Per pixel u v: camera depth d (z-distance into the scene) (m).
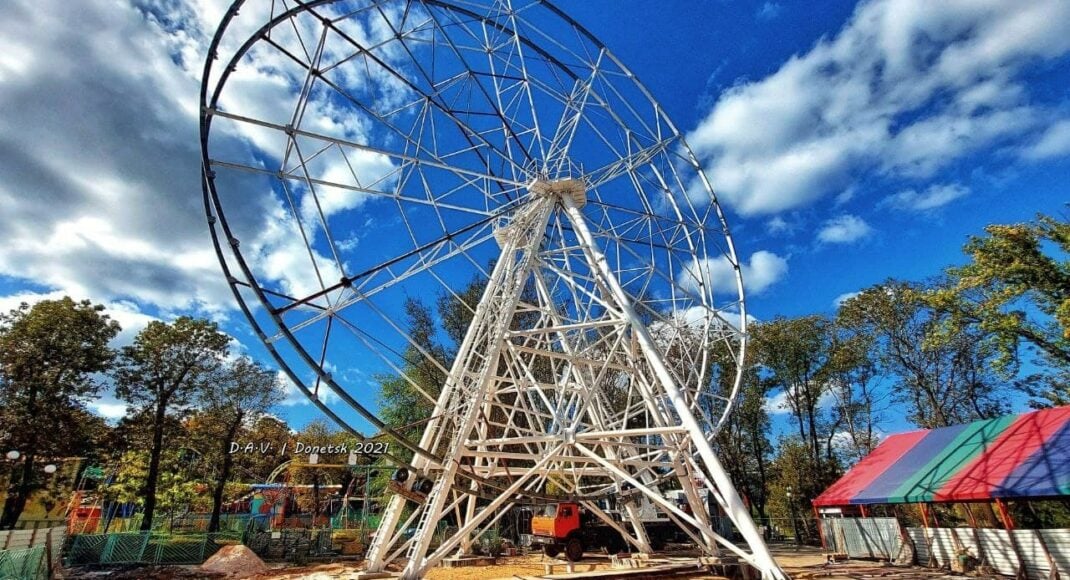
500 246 22.47
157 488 49.69
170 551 32.50
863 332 45.34
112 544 31.59
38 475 37.09
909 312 41.44
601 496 23.31
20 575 19.52
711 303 22.95
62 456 37.31
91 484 52.03
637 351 19.28
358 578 16.69
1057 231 22.30
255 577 25.98
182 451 48.78
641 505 33.34
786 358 50.97
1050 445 20.28
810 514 51.53
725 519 43.41
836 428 52.28
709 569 17.98
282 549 35.62
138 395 41.72
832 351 49.28
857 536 28.55
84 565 30.36
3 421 34.81
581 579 17.08
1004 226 23.30
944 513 34.12
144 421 41.44
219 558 29.64
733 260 24.05
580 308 23.00
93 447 38.78
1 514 36.19
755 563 14.02
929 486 22.91
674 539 34.62
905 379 43.41
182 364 43.31
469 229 17.67
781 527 53.47
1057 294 22.48
